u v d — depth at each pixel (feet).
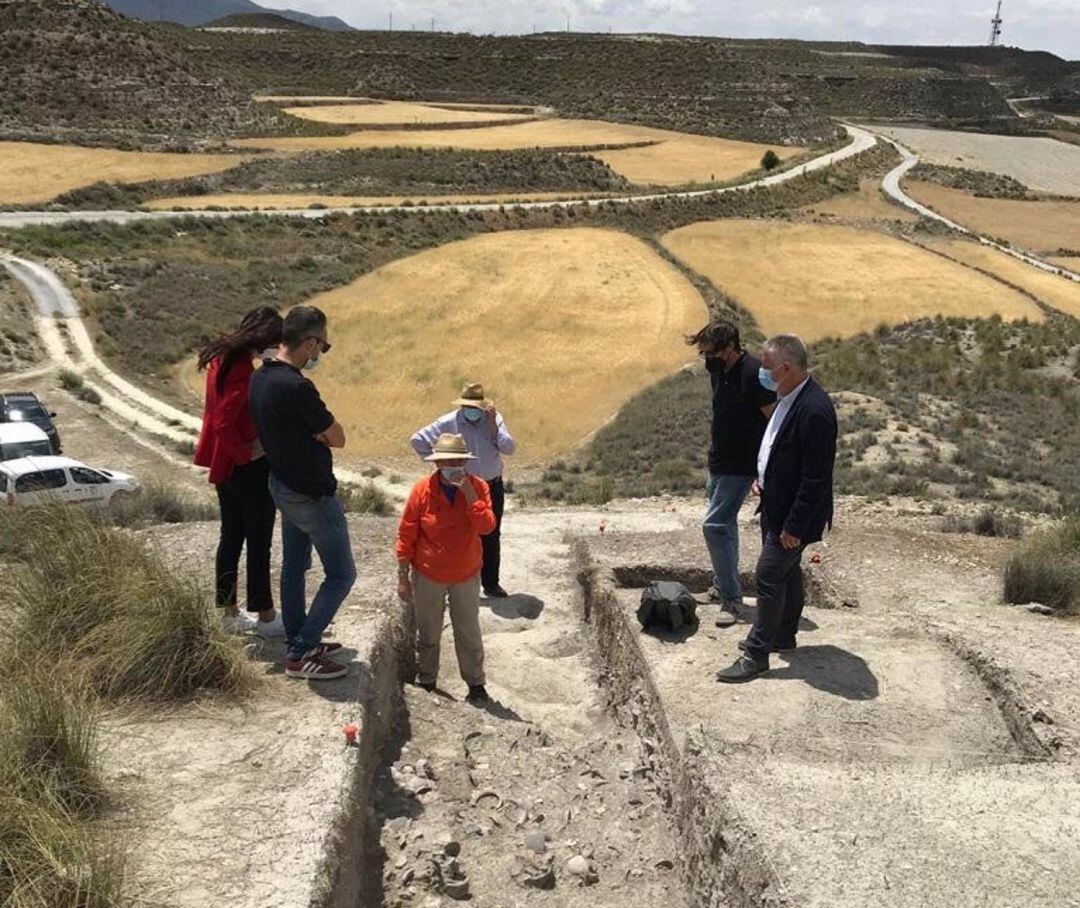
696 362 143.54
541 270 188.65
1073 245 275.59
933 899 12.64
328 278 177.68
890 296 190.08
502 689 25.43
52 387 119.85
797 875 13.04
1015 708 19.57
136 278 165.58
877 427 81.92
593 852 17.01
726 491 24.30
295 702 18.56
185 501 47.65
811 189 313.53
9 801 13.00
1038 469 69.92
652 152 372.58
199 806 14.79
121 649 18.45
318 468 18.71
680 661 22.25
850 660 22.26
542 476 95.96
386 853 16.21
